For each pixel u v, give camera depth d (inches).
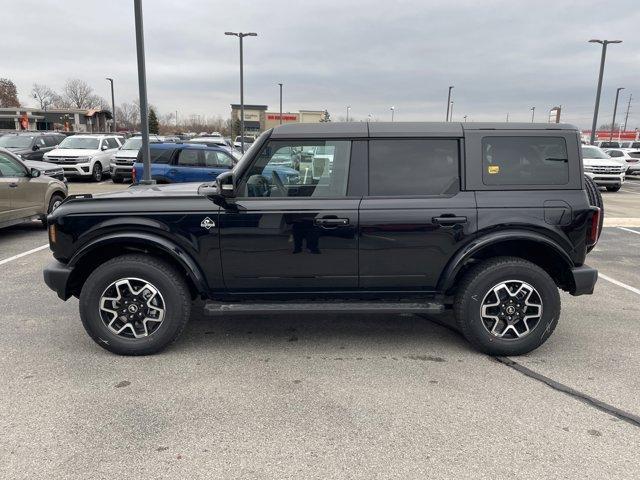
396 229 158.6
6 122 2726.4
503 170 160.6
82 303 159.0
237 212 157.6
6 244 331.0
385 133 159.5
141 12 421.4
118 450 114.2
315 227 158.1
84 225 158.2
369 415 129.6
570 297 230.5
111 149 827.4
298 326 193.6
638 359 164.6
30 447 114.9
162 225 158.1
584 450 115.2
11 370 152.7
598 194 172.1
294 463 110.0
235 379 148.9
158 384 145.2
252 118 2829.7
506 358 165.3
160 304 161.9
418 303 165.9
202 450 114.3
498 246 166.7
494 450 115.0
